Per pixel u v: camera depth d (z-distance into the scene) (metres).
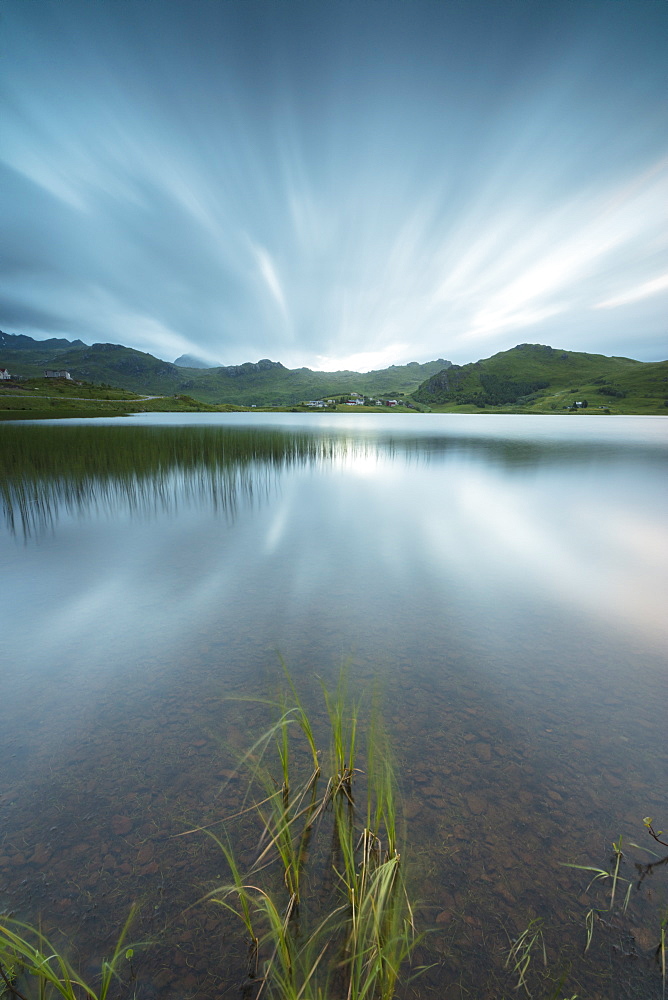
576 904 2.37
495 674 4.56
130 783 3.18
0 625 5.62
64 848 2.69
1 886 2.46
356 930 2.08
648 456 25.92
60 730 3.73
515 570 7.66
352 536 9.70
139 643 5.19
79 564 7.93
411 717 3.88
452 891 2.43
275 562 8.06
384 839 2.68
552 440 39.09
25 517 11.07
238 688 4.31
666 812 2.94
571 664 4.75
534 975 2.06
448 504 12.92
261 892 2.40
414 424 75.62
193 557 8.30
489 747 3.52
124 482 15.03
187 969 2.08
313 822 2.81
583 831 2.80
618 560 8.12
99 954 2.14
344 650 5.04
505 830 2.80
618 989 2.00
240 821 2.85
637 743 3.58
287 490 15.05
